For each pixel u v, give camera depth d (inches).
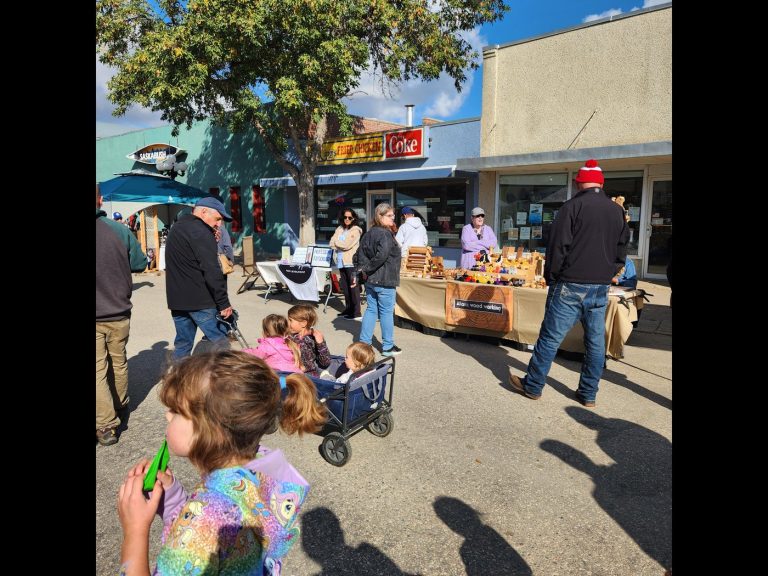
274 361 154.2
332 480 131.3
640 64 370.0
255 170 725.9
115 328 151.2
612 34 380.8
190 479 131.0
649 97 368.5
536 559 102.6
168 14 461.1
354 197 609.3
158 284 466.0
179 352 180.9
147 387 197.2
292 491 57.0
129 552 47.6
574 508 119.3
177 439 52.7
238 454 53.1
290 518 55.8
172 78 422.9
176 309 175.9
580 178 169.0
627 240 173.8
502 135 450.0
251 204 740.7
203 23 401.4
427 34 504.4
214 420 50.5
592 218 163.2
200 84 411.5
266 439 154.6
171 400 52.2
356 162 574.6
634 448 147.1
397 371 215.2
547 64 416.2
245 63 438.9
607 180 420.5
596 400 182.5
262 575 51.7
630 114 378.6
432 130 510.0
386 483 129.7
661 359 230.1
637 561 102.1
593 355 172.9
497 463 139.3
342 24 454.0
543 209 447.2
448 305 263.4
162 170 534.3
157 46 410.3
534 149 432.5
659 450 145.9
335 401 138.6
